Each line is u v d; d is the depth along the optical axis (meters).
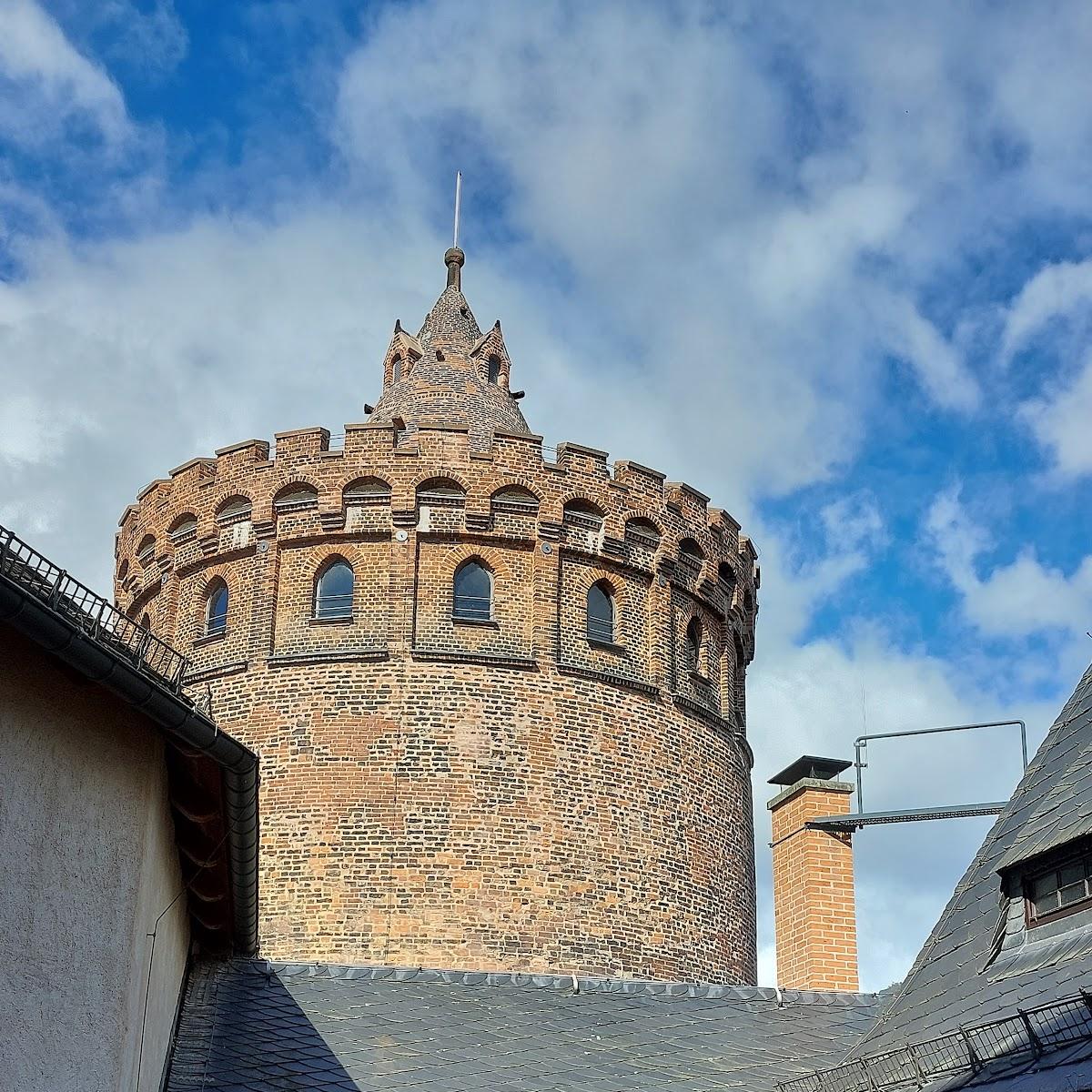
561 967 33.84
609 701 36.34
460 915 33.72
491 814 34.56
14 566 13.06
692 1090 21.86
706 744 37.78
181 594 38.00
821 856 29.06
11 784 13.55
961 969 19.06
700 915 35.97
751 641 41.84
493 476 37.22
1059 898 18.02
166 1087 20.05
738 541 41.03
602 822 35.31
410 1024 23.08
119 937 14.86
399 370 44.69
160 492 39.34
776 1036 24.14
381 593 36.12
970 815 29.00
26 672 13.88
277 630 36.22
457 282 46.28
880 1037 19.41
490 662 35.66
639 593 37.91
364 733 34.94
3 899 13.34
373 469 37.09
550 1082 21.67
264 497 37.34
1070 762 20.02
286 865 34.09
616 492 38.16
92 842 14.57
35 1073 13.52
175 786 16.91
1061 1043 15.44
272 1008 22.91
